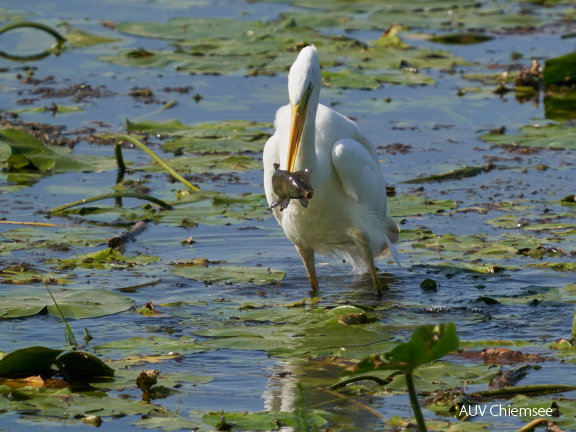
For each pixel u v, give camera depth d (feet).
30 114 58.44
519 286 33.65
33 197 44.34
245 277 33.68
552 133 54.90
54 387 23.48
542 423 21.13
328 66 71.31
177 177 45.62
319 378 24.67
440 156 52.11
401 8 95.91
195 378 24.04
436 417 21.83
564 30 88.07
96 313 29.12
